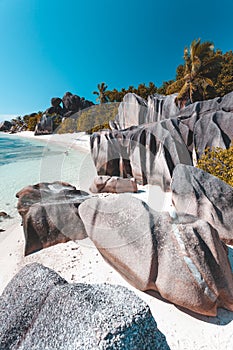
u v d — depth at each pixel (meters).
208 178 3.44
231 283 2.03
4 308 1.46
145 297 2.21
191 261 1.99
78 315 1.22
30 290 1.50
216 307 1.95
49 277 1.57
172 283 2.01
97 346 1.06
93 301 1.30
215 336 1.82
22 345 1.23
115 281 2.50
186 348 1.74
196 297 1.89
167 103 11.30
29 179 7.86
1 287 2.61
